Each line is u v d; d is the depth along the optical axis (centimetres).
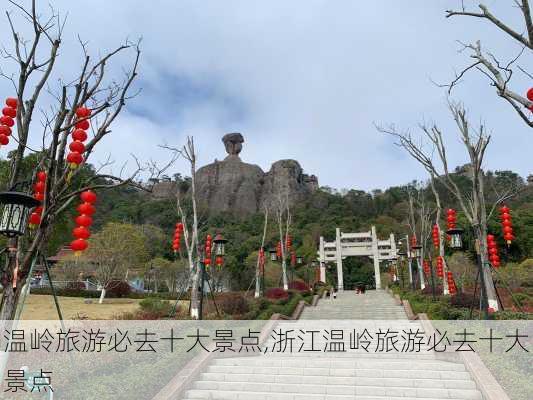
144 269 2881
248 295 2123
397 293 2422
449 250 3030
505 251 3347
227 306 1421
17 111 591
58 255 3059
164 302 1552
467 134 1248
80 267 2369
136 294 2409
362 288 3088
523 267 2441
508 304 1543
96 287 2628
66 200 616
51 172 535
